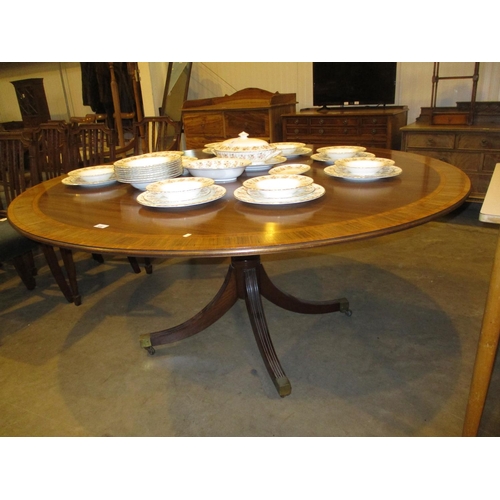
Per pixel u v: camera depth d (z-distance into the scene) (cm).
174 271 257
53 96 573
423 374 156
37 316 212
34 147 217
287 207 121
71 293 222
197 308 212
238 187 148
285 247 95
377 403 144
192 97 472
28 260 251
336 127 341
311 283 229
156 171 145
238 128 373
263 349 160
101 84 419
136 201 139
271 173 152
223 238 101
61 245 107
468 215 317
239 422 139
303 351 173
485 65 322
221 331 192
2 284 250
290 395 150
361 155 179
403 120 346
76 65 539
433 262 245
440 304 201
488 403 140
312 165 178
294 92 412
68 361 176
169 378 163
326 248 275
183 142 426
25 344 190
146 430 138
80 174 165
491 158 282
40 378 167
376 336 180
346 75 345
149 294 229
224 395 152
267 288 181
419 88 350
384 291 216
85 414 147
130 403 151
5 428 142
